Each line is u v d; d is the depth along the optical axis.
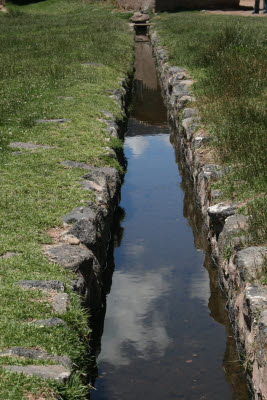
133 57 20.62
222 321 5.95
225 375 5.07
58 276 5.13
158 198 9.30
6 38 22.73
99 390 4.85
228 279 6.09
